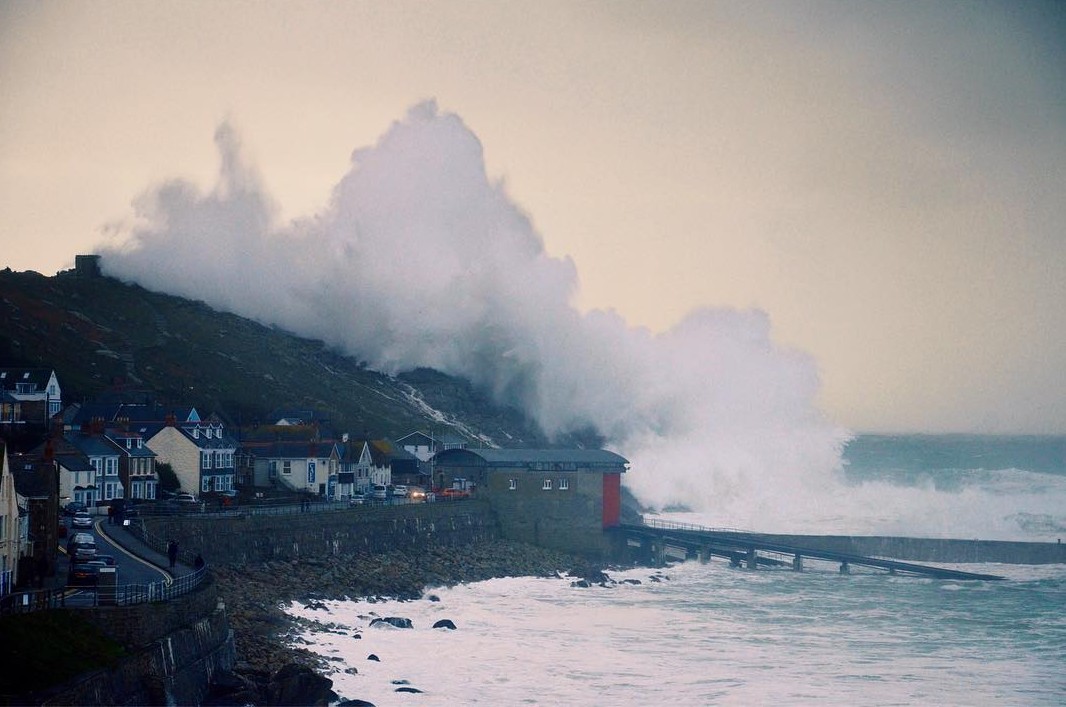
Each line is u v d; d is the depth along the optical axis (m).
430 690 100.50
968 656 120.31
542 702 98.94
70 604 81.44
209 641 90.81
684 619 138.38
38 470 98.50
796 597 156.75
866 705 101.00
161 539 122.62
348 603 136.75
